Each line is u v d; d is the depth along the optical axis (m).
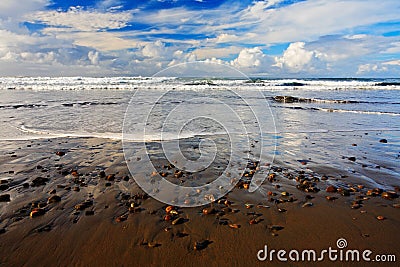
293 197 5.12
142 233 4.02
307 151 8.13
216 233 4.02
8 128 11.16
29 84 36.19
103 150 8.11
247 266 3.39
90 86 31.84
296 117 14.11
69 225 4.20
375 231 4.03
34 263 3.41
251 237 3.93
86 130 10.80
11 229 4.08
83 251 3.63
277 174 6.30
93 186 5.59
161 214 4.54
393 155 7.67
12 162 7.03
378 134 10.42
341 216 4.45
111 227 4.16
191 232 4.05
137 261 3.46
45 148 8.30
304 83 38.66
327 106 18.34
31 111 15.32
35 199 5.00
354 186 5.62
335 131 10.96
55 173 6.29
